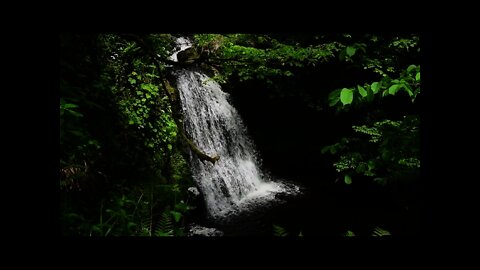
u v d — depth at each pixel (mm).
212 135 9586
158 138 7301
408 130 2793
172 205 6434
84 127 4613
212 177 9086
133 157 6234
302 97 10672
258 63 6527
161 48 6301
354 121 10672
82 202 3984
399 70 8242
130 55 6621
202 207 8203
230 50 6641
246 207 9109
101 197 4348
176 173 7605
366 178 9789
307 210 9070
